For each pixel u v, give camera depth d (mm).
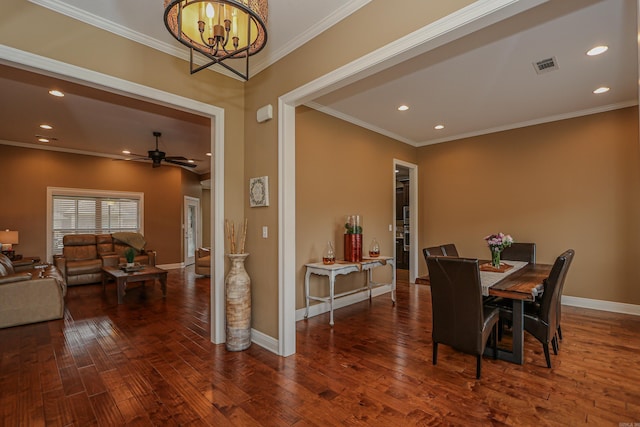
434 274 2572
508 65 3039
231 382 2379
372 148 5090
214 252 3131
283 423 1904
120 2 2242
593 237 4266
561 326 3566
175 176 8336
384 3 2113
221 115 3145
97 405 2090
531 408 2041
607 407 2047
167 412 2016
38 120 4750
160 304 4664
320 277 4207
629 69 3127
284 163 2850
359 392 2240
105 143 6172
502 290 2490
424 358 2795
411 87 3561
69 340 3242
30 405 2094
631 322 3686
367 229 4973
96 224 7121
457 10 1768
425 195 5965
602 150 4203
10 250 5629
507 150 5008
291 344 2883
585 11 2254
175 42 2736
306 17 2432
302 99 2758
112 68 2479
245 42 1919
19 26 2100
